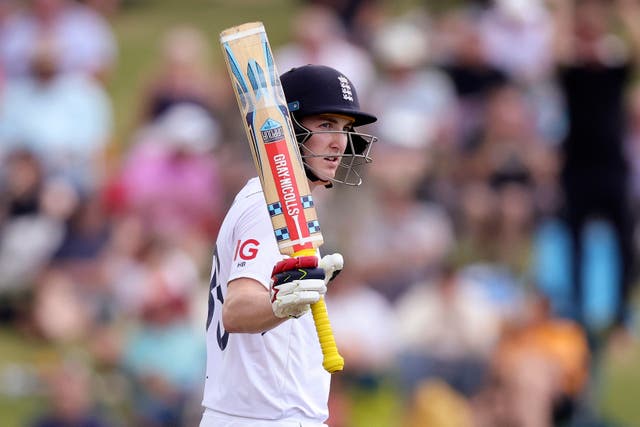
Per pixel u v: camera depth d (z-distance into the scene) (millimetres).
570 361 35812
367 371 37688
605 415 39094
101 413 37719
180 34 57406
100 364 40625
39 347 43312
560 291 41281
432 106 48500
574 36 41281
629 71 41281
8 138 47812
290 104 17422
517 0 52438
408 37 49906
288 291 15391
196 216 46250
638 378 42438
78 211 44781
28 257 44562
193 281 40406
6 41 50688
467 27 51219
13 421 37688
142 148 46938
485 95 49938
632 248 41656
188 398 37938
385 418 37094
